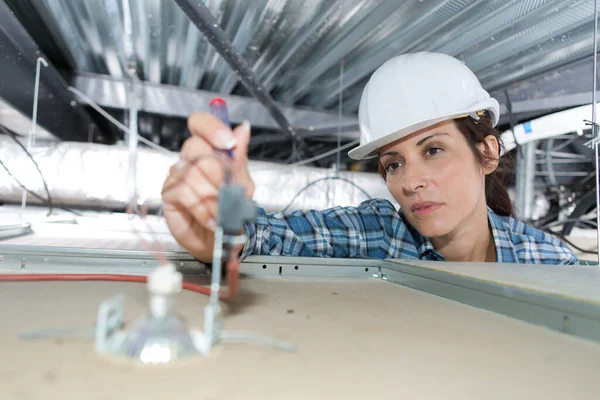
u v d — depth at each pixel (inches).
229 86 77.7
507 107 62.0
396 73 34.6
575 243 73.2
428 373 9.8
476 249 39.3
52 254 21.1
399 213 43.1
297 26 52.0
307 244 34.5
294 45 56.7
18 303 13.8
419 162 33.1
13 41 47.6
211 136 14.1
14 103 50.1
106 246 35.4
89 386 8.1
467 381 9.4
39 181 65.3
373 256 38.6
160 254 22.7
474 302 17.3
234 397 8.1
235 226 10.9
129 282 18.4
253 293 18.2
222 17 51.8
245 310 14.9
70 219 55.9
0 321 11.7
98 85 74.0
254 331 12.2
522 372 10.0
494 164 36.4
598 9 43.4
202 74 72.1
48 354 9.5
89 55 66.6
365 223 39.9
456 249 38.0
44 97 61.6
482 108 33.8
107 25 54.9
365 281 24.1
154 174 69.7
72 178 66.5
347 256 37.7
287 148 109.0
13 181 64.9
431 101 32.8
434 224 33.1
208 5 49.1
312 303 16.7
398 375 9.6
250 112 81.1
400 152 33.8
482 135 34.2
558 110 62.0
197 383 8.6
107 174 67.7
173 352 9.6
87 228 49.4
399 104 33.5
